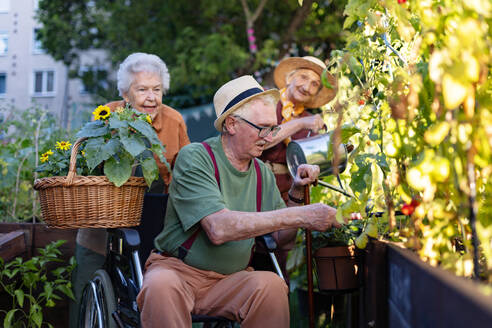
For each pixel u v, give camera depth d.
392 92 1.71
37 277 3.24
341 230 2.83
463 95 1.20
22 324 3.45
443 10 1.42
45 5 14.92
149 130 2.53
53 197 2.42
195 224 2.44
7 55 26.31
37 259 3.26
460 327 0.97
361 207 2.05
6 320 3.08
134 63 3.09
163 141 3.15
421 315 1.28
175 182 2.49
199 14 13.11
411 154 1.69
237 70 12.25
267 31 12.91
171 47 13.02
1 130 4.90
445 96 1.21
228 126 2.50
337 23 10.73
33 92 26.11
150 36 13.04
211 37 11.59
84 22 14.81
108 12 14.38
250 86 2.52
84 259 3.11
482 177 1.52
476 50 1.21
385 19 2.01
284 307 2.36
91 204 2.42
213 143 2.56
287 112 3.52
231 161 2.54
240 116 2.46
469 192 1.39
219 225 2.29
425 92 1.61
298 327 3.79
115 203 2.44
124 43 13.84
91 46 15.95
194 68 11.95
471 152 1.33
